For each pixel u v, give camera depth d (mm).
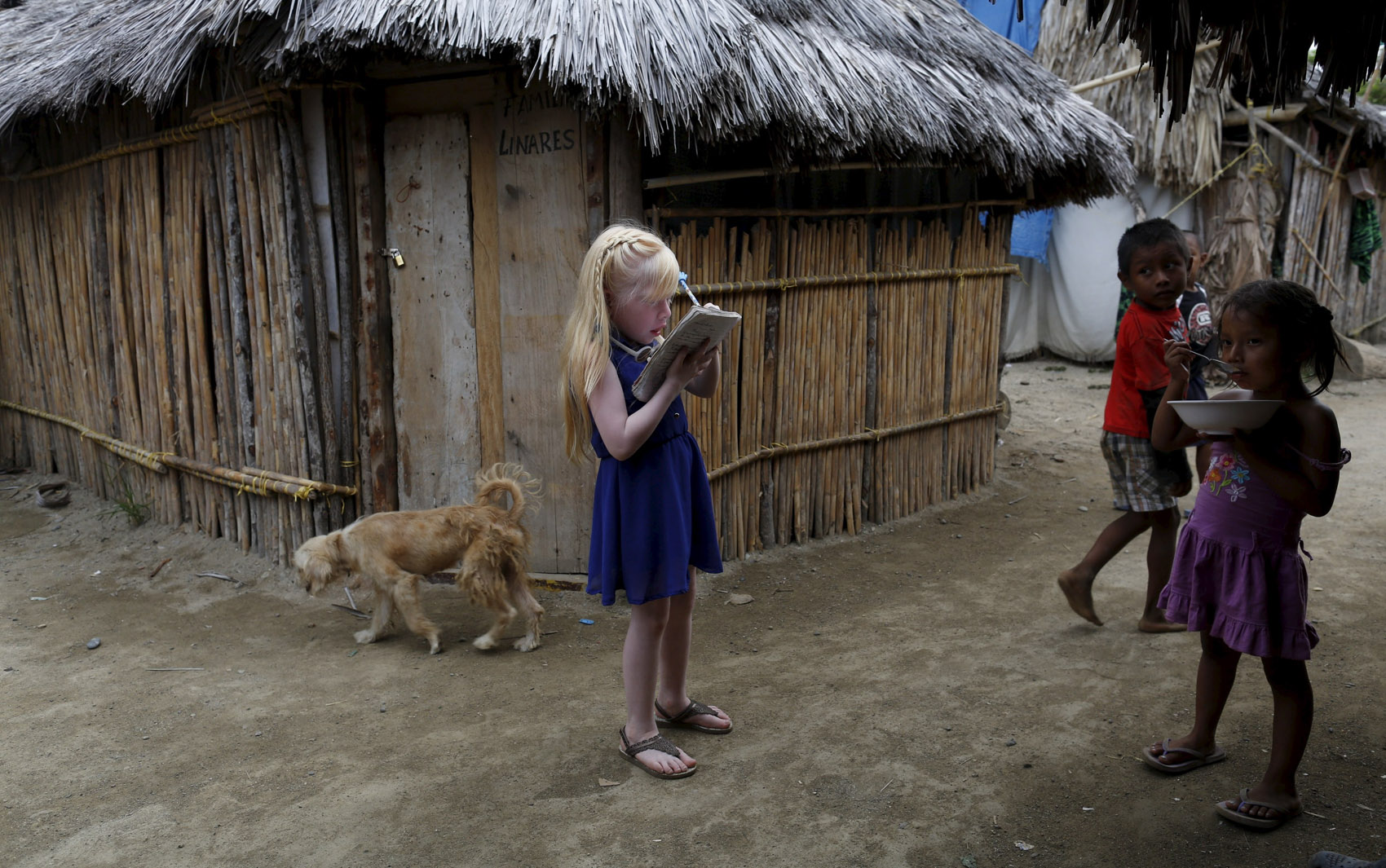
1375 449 7543
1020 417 9242
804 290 5363
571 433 3094
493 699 3738
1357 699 3514
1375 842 2662
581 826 2871
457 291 4840
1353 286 12016
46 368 6906
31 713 3691
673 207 4691
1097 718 3457
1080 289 11727
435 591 4961
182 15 4508
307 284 4898
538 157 4574
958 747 3285
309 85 4629
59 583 5164
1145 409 3963
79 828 2918
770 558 5352
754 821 2881
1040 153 5590
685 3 4301
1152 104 10578
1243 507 2717
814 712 3574
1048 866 2633
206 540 5574
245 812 2984
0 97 5355
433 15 3969
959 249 6352
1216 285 10898
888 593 4840
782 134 4336
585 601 4754
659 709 3465
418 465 5066
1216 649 2920
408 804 3012
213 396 5488
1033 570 5133
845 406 5723
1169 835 2742
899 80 4980
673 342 2684
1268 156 10672
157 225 5512
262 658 4195
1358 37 3137
